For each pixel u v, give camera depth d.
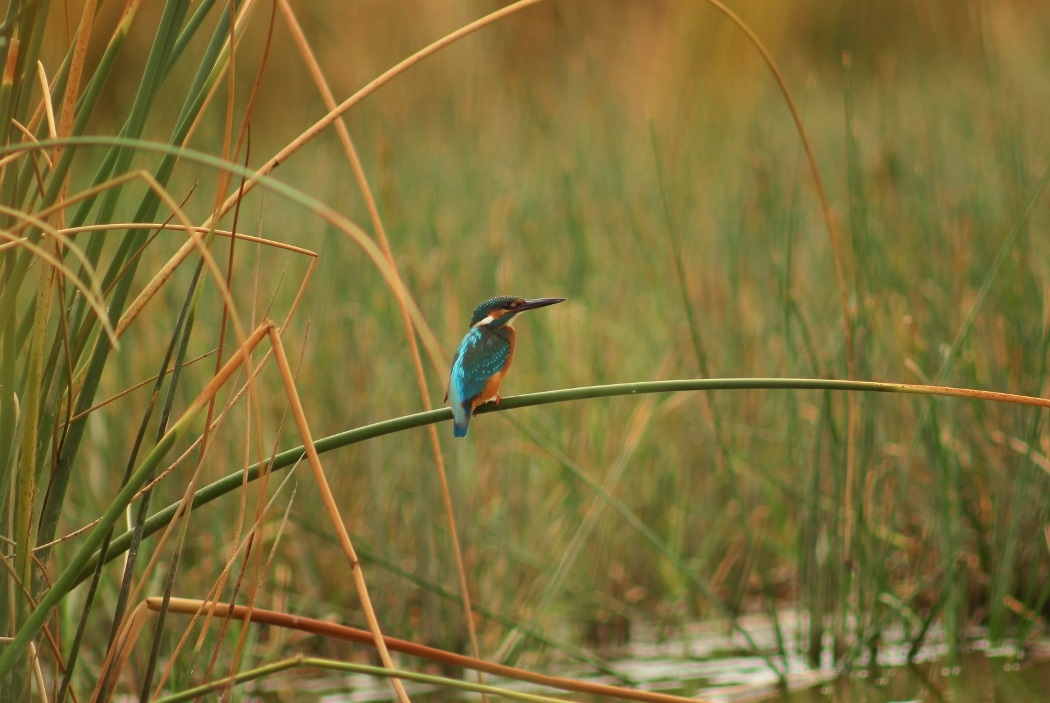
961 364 11.85
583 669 10.92
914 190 14.25
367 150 14.73
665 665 10.89
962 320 12.40
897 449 12.12
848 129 11.00
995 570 11.21
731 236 14.47
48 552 5.75
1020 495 10.54
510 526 12.59
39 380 5.39
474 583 11.76
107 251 12.56
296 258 13.62
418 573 11.40
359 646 11.51
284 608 11.21
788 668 10.57
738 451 13.40
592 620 11.89
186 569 11.52
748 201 14.71
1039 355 11.50
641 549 13.07
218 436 11.48
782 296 11.82
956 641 10.42
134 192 12.75
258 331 5.52
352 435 5.80
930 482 12.33
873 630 10.62
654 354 14.17
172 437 5.15
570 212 14.80
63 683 5.55
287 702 10.20
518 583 12.27
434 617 11.42
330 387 12.50
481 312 8.79
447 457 11.72
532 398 5.98
